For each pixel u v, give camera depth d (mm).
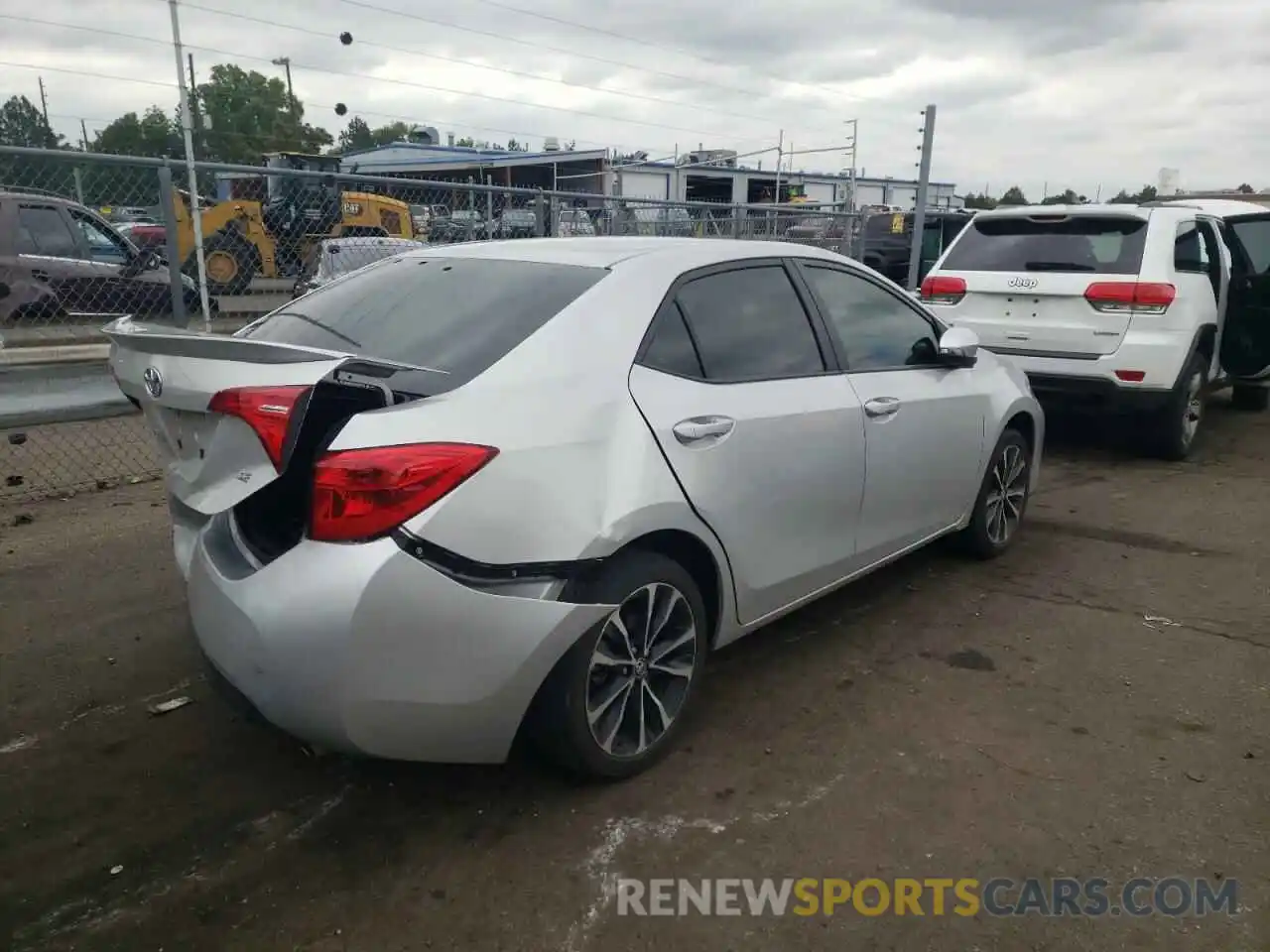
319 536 2508
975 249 7703
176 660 3947
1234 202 9344
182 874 2709
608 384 2996
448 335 3062
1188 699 3717
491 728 2744
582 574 2840
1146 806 3033
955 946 2473
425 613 2525
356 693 2508
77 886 2656
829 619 4449
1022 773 3213
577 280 3262
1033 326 7223
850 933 2512
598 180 21562
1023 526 5863
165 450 2906
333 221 9195
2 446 7199
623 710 3074
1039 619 4465
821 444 3662
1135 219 7066
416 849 2822
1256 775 3201
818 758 3293
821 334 3891
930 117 10719
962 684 3826
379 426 2539
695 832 2898
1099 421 9062
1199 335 7199
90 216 8242
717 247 3668
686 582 3184
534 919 2547
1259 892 2656
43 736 3389
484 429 2656
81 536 5383
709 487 3191
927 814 2988
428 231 9430
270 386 2465
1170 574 5051
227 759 3275
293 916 2553
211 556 2787
